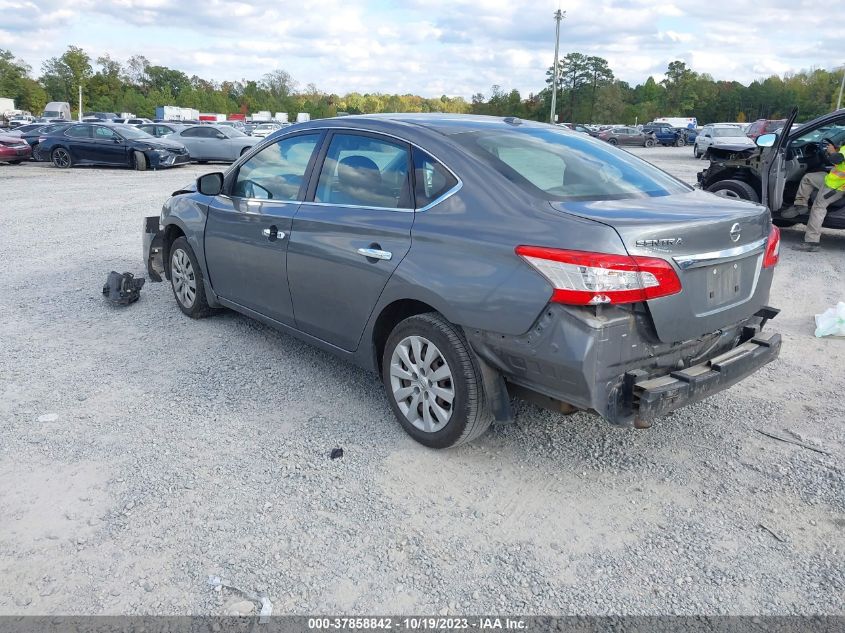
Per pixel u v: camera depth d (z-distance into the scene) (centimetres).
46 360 491
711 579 277
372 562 284
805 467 360
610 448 378
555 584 273
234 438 382
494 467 357
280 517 312
